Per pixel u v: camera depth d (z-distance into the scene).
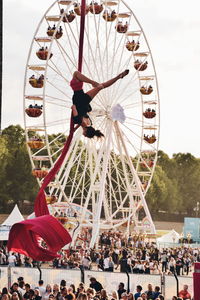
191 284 47.38
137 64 94.94
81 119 27.66
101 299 38.56
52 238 26.23
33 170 88.31
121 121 89.31
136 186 96.12
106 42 89.94
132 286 48.00
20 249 27.58
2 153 185.50
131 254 79.00
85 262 68.25
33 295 40.41
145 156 110.75
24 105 86.50
